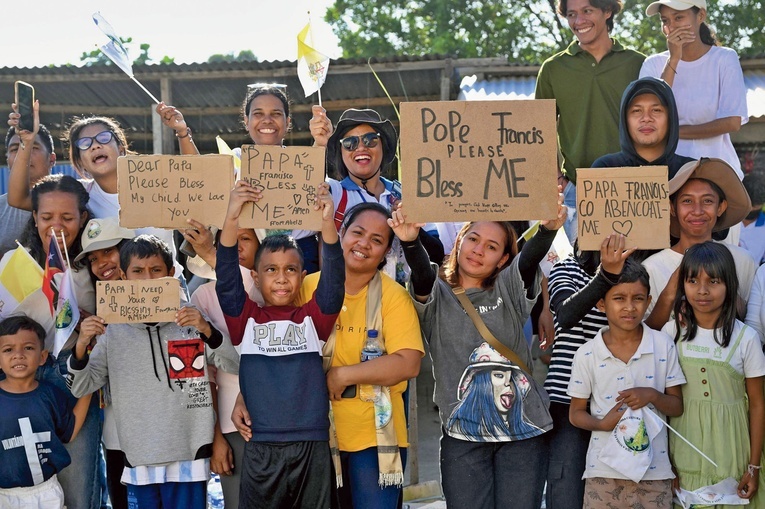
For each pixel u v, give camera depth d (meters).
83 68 10.26
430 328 4.75
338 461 4.54
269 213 4.43
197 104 11.42
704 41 6.35
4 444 4.75
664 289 4.98
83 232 5.20
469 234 4.66
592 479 4.74
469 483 4.62
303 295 4.78
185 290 5.32
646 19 21.94
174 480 4.80
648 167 4.45
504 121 4.43
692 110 6.26
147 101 11.39
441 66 10.53
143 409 4.79
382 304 4.67
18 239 5.73
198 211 4.58
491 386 4.58
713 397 4.77
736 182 5.05
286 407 4.39
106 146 5.59
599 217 4.48
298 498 4.42
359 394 4.54
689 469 4.74
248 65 10.31
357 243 4.59
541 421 4.61
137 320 4.61
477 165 4.42
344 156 5.57
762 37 21.53
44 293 4.95
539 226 4.47
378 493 4.51
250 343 4.48
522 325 4.68
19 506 4.75
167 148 11.42
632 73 6.46
